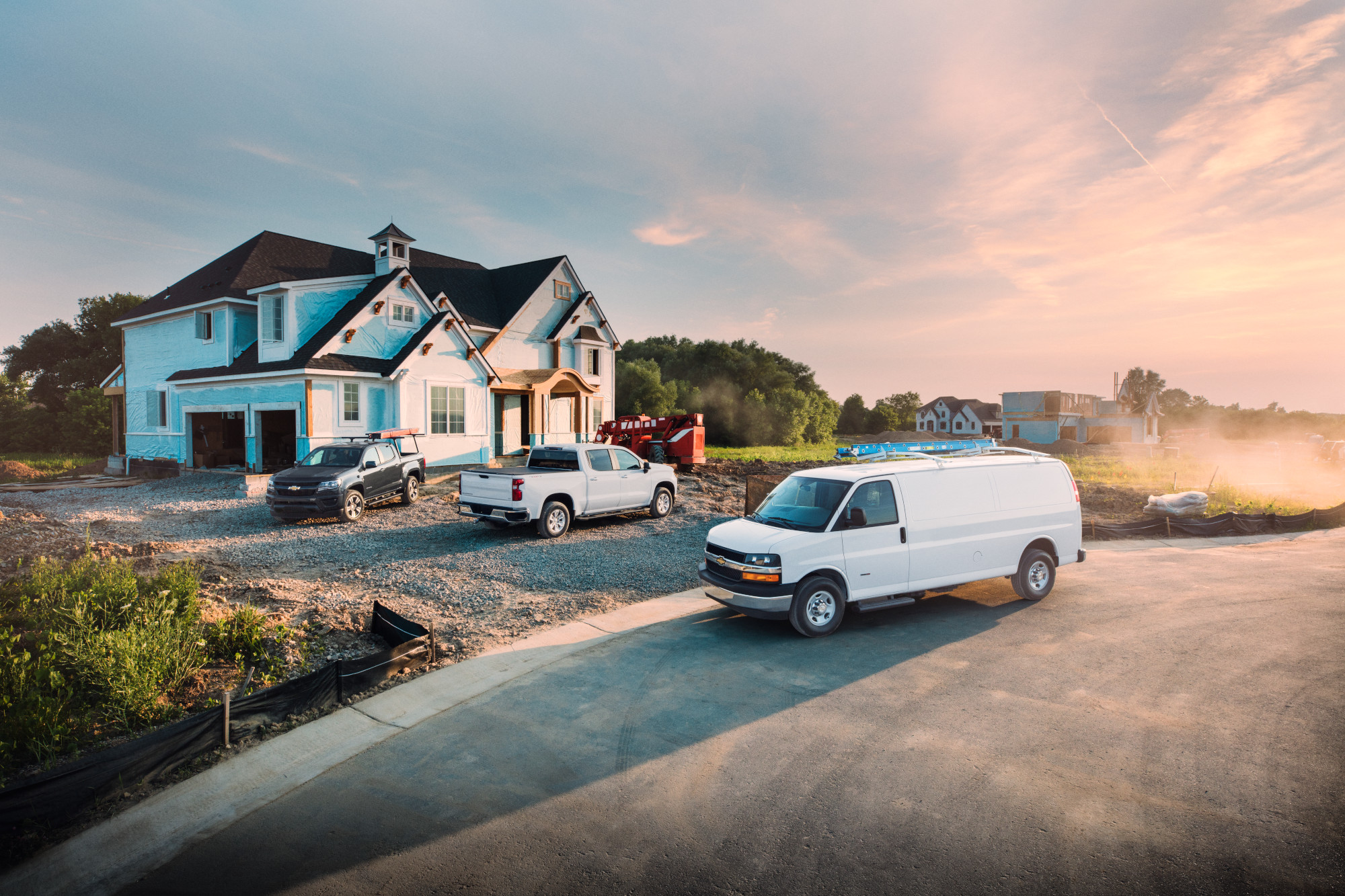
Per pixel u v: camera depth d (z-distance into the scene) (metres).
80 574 8.44
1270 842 3.91
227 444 26.14
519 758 5.08
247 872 3.80
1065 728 5.41
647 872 3.73
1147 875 3.62
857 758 4.99
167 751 4.88
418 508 17.27
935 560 8.46
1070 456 46.69
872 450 9.60
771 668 6.86
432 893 3.59
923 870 3.71
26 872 3.85
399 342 23.17
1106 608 8.95
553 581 10.41
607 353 33.75
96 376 50.25
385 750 5.23
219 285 24.17
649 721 5.67
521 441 30.09
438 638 7.86
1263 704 5.82
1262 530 16.69
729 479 25.39
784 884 3.62
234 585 9.62
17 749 5.09
